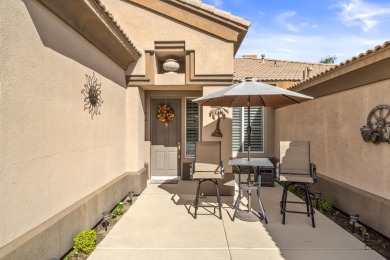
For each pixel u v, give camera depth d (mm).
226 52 6324
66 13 3463
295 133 7699
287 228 4441
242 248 3738
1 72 2416
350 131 5070
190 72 6430
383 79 4117
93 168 4504
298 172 5141
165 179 8172
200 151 5734
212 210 5352
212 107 6531
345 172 5227
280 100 5562
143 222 4684
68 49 3652
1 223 2402
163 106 8273
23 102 2713
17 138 2623
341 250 3689
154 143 8422
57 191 3355
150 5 6293
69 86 3676
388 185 4078
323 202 5359
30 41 2828
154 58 6504
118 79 5910
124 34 5098
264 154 9648
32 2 2867
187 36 6340
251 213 5117
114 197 5383
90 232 3727
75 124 3852
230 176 6457
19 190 2645
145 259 3436
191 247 3764
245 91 4402
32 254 2758
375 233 4250
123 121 6281
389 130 3994
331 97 5785
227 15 6094
